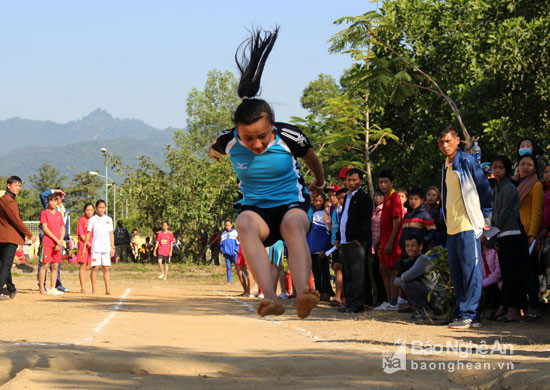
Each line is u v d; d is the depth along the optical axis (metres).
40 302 10.78
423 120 19.03
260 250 3.55
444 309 7.77
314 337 6.20
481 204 7.38
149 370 3.94
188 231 26.05
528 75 16.98
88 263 13.73
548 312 8.15
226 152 3.90
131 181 26.36
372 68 14.64
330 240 11.27
